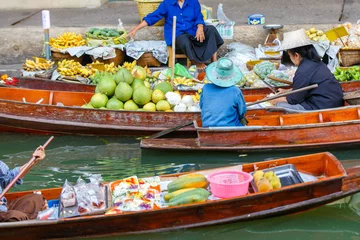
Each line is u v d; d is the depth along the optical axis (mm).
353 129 9539
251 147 9516
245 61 13523
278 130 9477
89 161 9656
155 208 7238
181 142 9750
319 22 14758
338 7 16312
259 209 7336
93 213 7098
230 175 7781
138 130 10422
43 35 14609
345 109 9914
